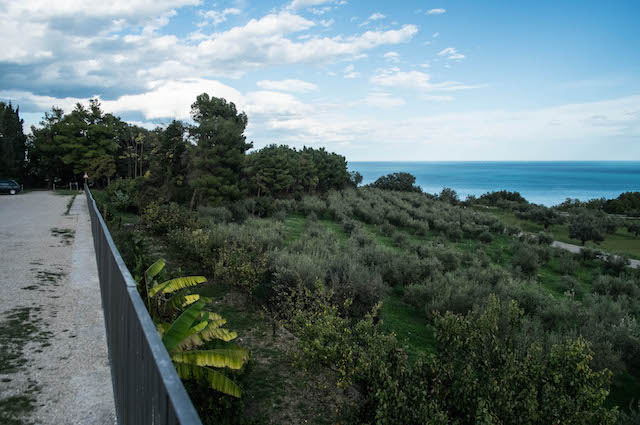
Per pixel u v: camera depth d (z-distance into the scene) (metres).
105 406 4.38
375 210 57.03
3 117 53.22
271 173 66.81
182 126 51.75
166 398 1.79
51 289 8.42
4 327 6.37
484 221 56.16
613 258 33.62
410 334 15.52
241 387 7.84
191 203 44.22
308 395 8.95
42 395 4.53
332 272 17.22
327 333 8.70
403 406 6.60
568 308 17.05
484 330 8.80
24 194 38.25
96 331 6.38
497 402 6.68
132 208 30.58
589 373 7.22
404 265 22.95
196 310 5.62
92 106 55.44
